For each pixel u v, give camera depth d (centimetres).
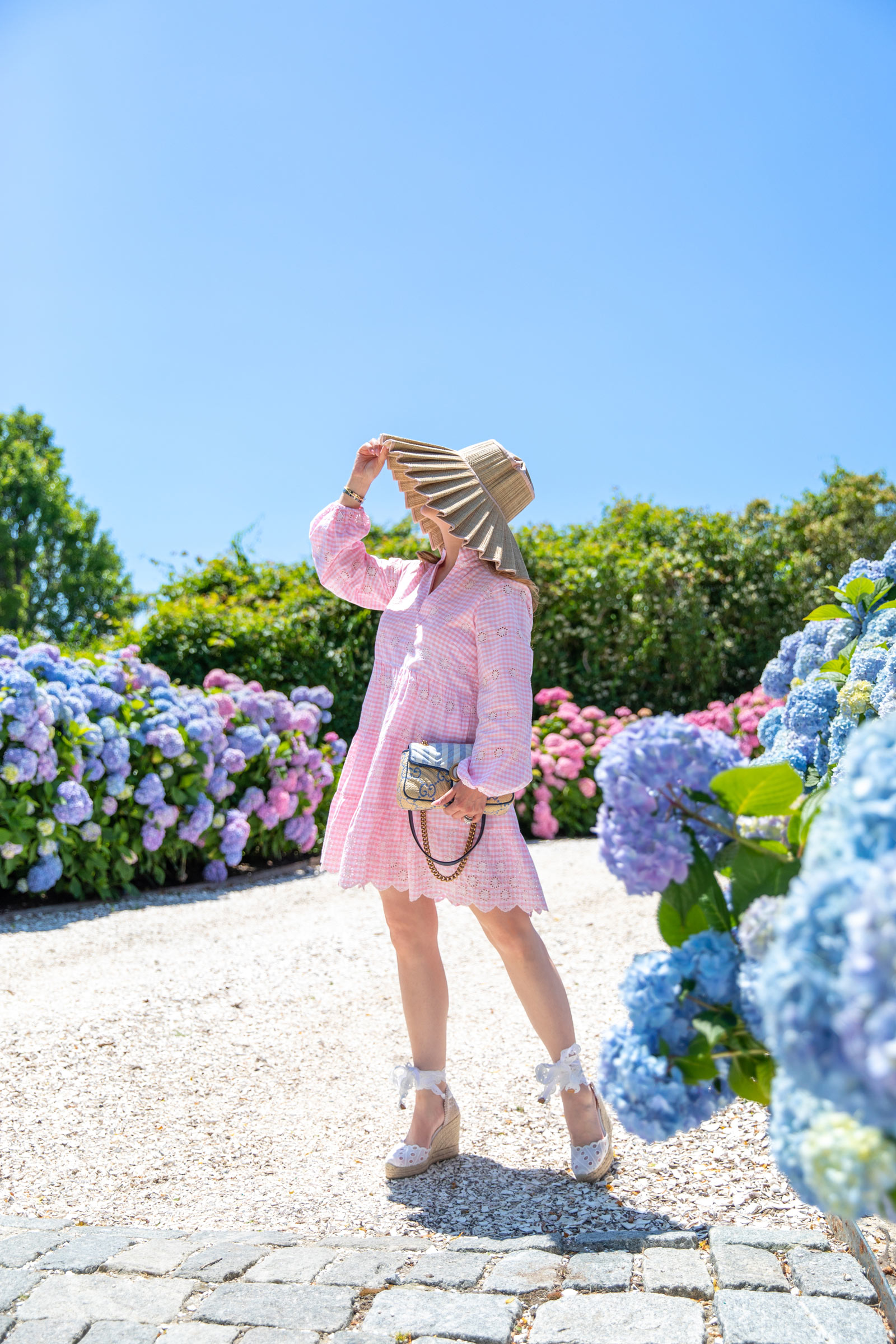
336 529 268
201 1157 254
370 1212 222
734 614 1129
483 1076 304
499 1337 159
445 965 434
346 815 252
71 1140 264
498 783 226
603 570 1050
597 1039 324
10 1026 346
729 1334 155
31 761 538
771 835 148
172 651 880
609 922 504
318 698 789
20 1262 190
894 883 81
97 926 517
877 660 276
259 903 583
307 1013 369
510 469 259
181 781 637
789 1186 218
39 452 3038
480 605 238
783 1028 90
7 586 2864
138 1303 173
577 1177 229
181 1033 346
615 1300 170
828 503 1262
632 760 140
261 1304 172
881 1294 165
